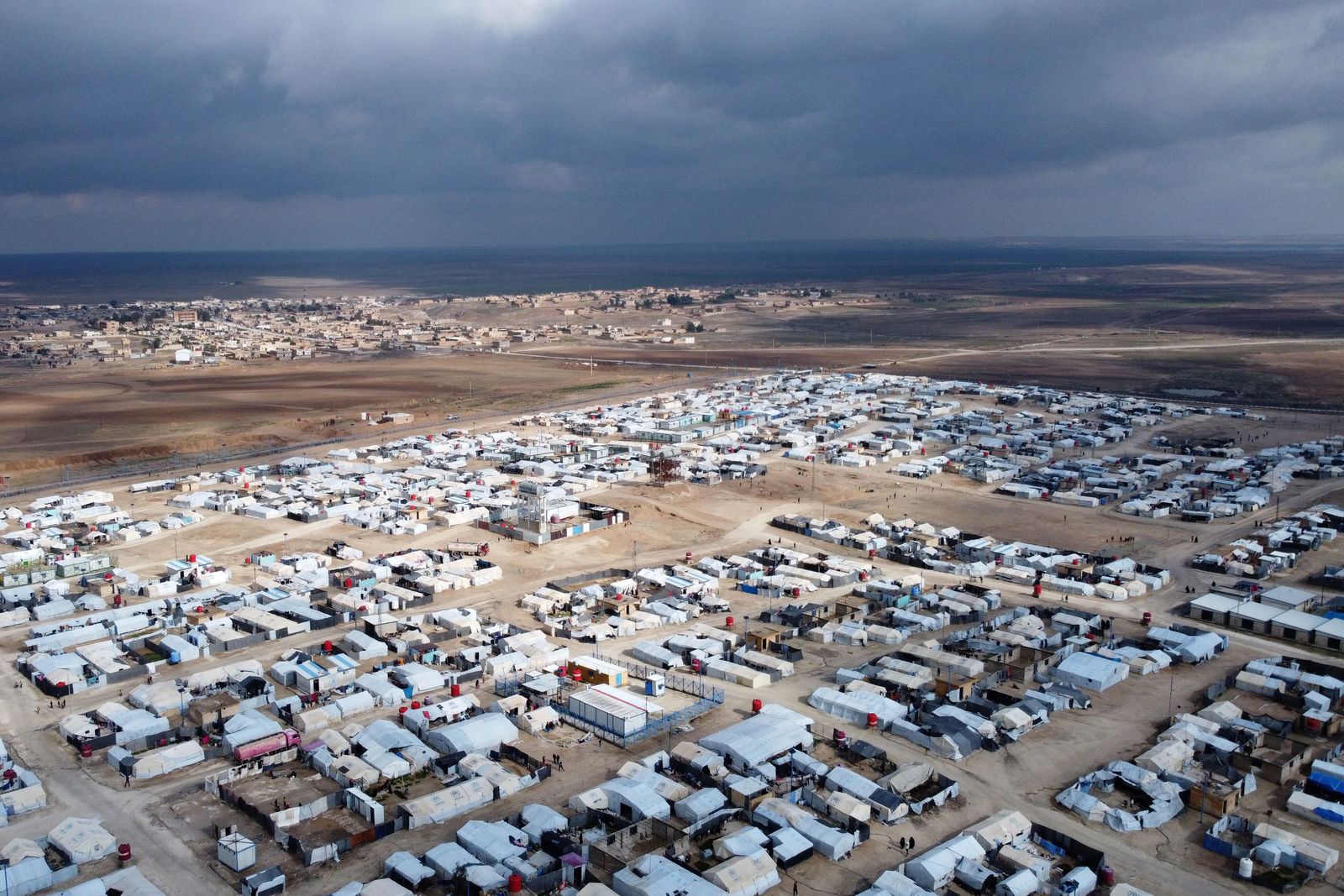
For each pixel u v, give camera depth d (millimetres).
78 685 107938
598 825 81625
